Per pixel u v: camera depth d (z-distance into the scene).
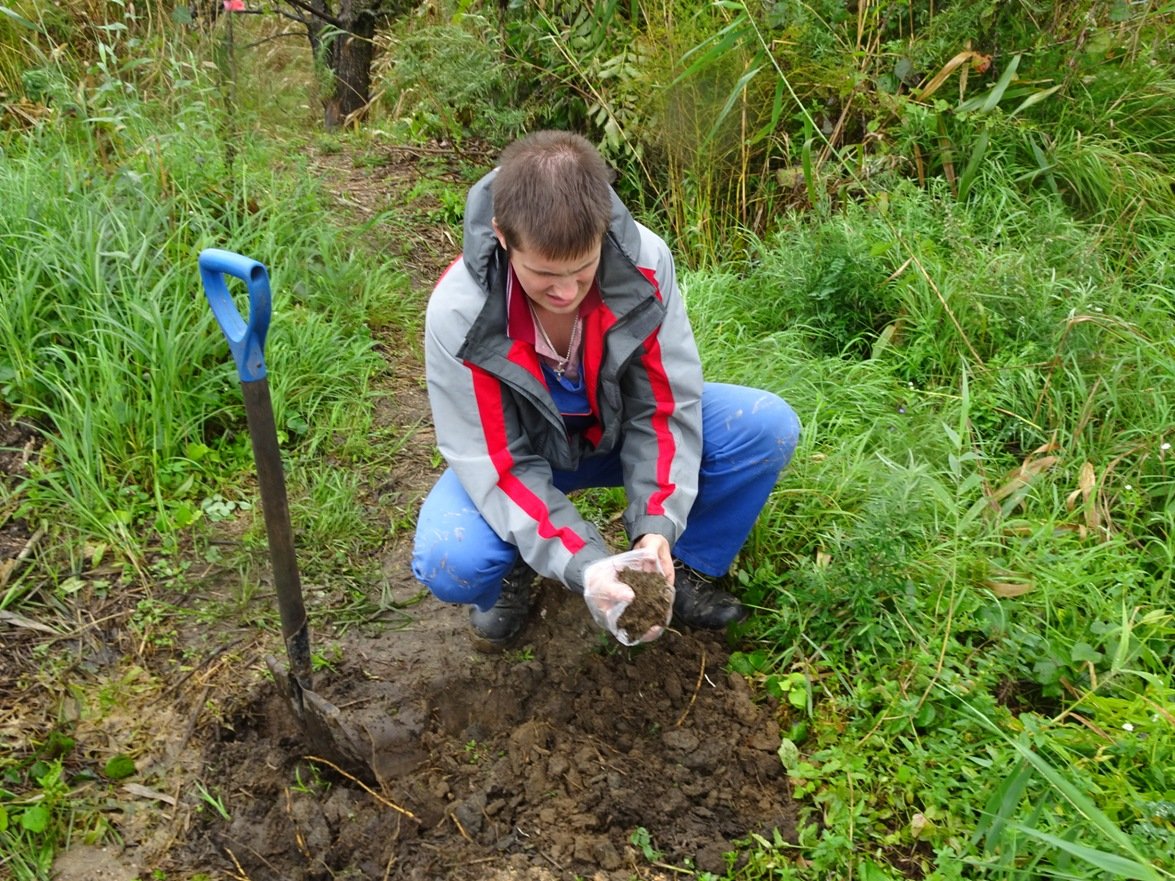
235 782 2.34
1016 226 4.19
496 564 2.37
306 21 7.32
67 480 3.09
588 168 1.91
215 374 3.43
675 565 2.86
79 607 2.75
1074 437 3.24
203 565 2.93
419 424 3.60
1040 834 1.94
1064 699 2.49
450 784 2.36
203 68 5.14
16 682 2.52
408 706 2.52
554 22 4.79
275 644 2.69
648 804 2.31
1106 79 4.63
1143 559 2.90
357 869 2.19
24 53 4.99
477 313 2.11
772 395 2.53
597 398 2.32
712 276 4.15
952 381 3.63
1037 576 2.78
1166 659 2.63
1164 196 4.39
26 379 3.24
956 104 4.50
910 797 2.30
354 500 3.23
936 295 3.77
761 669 2.67
